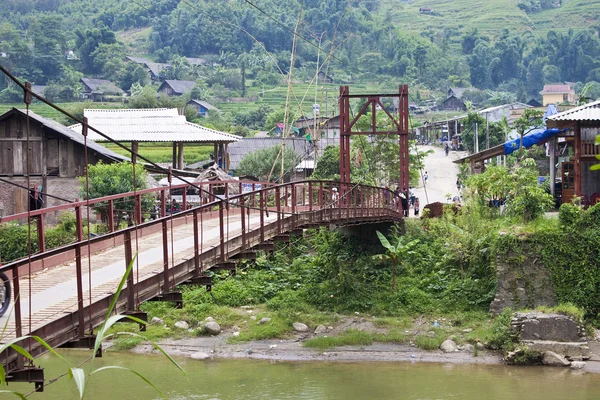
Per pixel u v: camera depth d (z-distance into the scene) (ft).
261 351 82.64
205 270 52.70
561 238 92.94
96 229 91.04
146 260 53.26
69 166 114.11
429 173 200.03
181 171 129.18
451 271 102.37
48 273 50.29
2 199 112.16
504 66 492.54
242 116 310.86
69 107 293.64
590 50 510.58
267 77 383.65
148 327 89.04
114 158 115.44
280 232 66.28
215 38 436.35
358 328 89.71
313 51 420.36
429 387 69.97
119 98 333.83
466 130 220.84
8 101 303.89
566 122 110.83
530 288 92.68
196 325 90.79
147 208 99.30
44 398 65.36
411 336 87.20
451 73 451.53
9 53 342.85
